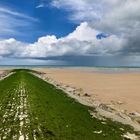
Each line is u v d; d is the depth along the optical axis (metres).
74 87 82.06
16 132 26.80
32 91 53.44
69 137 26.48
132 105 49.78
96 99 57.44
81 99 57.06
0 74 145.75
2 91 56.53
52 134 26.75
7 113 35.38
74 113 39.12
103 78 124.00
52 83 94.81
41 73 163.75
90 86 85.44
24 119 31.50
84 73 175.62
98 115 40.69
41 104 41.16
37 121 30.61
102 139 27.41
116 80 110.81
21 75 96.88
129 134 31.03
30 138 25.14
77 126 31.17
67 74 161.50
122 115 41.28
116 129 32.44
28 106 38.69
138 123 36.78
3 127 28.77
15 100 43.97
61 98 55.03
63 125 30.42
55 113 36.19
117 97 59.69
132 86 83.81
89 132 29.27
